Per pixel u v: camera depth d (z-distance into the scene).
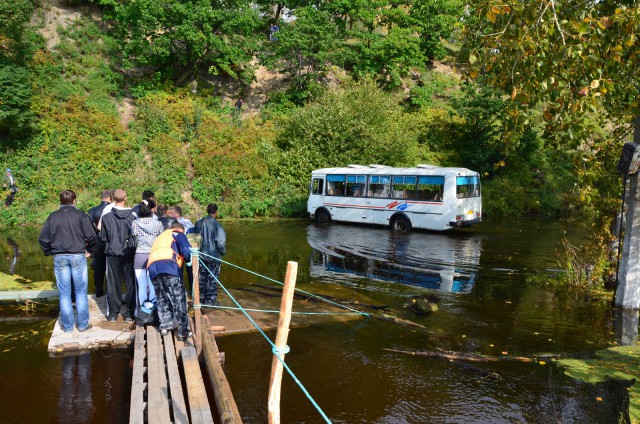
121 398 5.16
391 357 6.61
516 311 8.88
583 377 6.01
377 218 21.33
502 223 24.23
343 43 37.34
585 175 7.11
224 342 7.00
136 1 28.78
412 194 20.20
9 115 22.58
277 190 26.58
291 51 34.03
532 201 29.53
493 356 6.70
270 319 8.02
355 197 22.11
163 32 31.94
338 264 13.09
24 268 12.24
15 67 23.36
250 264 13.06
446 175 19.28
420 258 14.06
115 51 31.83
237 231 20.05
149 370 5.15
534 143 32.06
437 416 5.01
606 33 6.77
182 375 5.77
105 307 7.99
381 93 30.33
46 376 5.69
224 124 28.84
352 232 19.83
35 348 6.61
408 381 5.85
